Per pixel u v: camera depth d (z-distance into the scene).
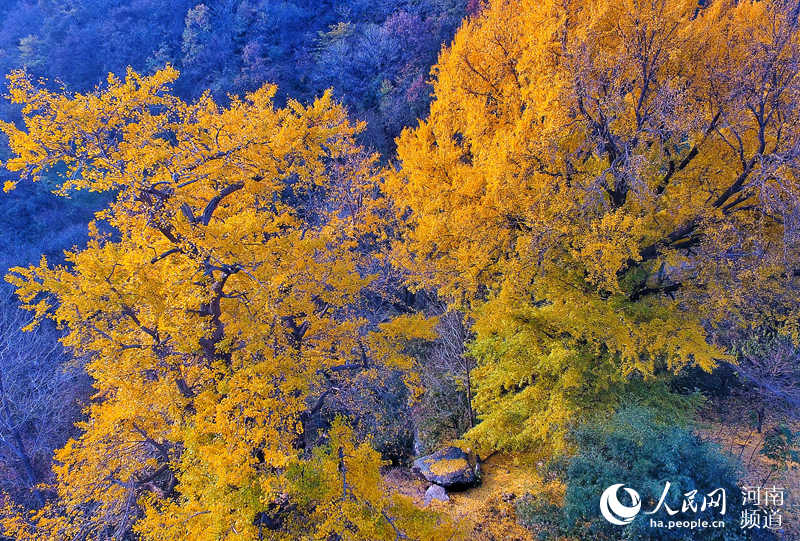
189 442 6.08
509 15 9.44
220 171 6.63
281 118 7.27
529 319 8.84
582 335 8.71
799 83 6.95
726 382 12.16
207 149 6.74
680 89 7.72
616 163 7.99
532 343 9.25
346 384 8.95
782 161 6.89
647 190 7.19
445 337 13.00
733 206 8.21
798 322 8.75
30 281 5.72
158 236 7.02
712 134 8.20
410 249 10.80
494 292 10.31
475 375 10.86
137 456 8.38
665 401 8.87
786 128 7.19
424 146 10.81
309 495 5.76
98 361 7.12
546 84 7.75
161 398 6.94
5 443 14.63
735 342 11.45
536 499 8.59
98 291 5.84
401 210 12.52
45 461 15.39
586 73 7.54
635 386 9.09
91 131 5.61
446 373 13.18
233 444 5.85
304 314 8.38
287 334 7.44
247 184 7.28
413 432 13.38
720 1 8.05
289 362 6.43
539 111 7.71
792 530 7.02
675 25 7.59
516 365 9.48
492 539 8.38
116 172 5.83
